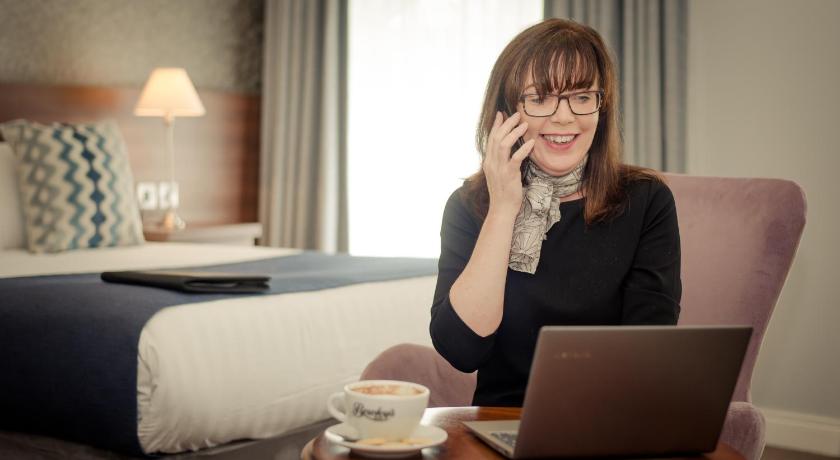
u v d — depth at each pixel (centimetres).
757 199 182
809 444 378
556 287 154
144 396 221
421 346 184
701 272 182
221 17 539
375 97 530
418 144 518
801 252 381
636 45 418
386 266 339
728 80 400
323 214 530
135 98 487
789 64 384
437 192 514
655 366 106
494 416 134
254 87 563
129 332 225
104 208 396
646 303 151
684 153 410
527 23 477
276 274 311
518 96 153
